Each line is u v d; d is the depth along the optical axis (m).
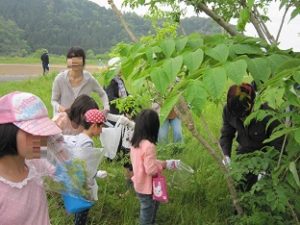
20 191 2.38
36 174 2.48
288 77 1.88
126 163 5.34
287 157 3.07
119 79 6.12
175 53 2.03
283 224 3.62
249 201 3.80
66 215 4.61
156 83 1.80
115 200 5.02
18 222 2.38
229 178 4.01
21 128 2.25
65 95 5.43
